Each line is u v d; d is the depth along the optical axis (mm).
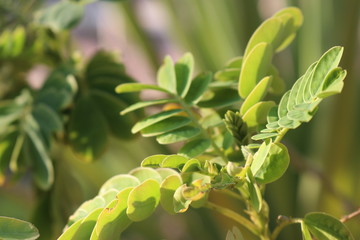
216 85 526
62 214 640
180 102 517
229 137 503
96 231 460
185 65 527
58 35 666
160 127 506
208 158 520
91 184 1038
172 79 523
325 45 1085
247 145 493
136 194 462
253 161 465
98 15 2162
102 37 1902
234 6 1148
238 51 1161
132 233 1122
